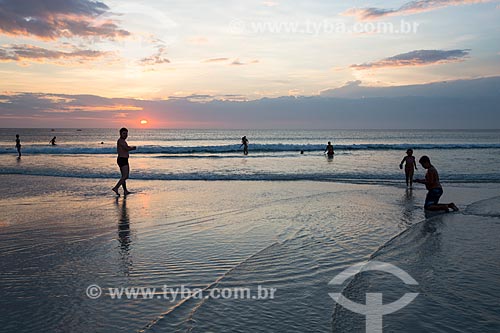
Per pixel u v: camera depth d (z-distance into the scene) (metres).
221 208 9.46
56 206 9.83
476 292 4.36
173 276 4.82
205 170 19.47
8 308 3.91
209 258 5.55
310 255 5.70
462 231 7.24
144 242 6.43
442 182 15.20
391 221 8.09
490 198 11.20
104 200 10.76
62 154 31.94
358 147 41.75
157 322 3.60
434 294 4.30
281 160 25.98
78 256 5.66
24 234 6.96
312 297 4.20
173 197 11.27
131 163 23.42
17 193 12.08
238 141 68.81
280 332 3.41
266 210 9.20
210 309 3.88
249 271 5.00
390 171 18.89
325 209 9.36
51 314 3.77
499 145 44.56
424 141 73.69
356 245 6.25
